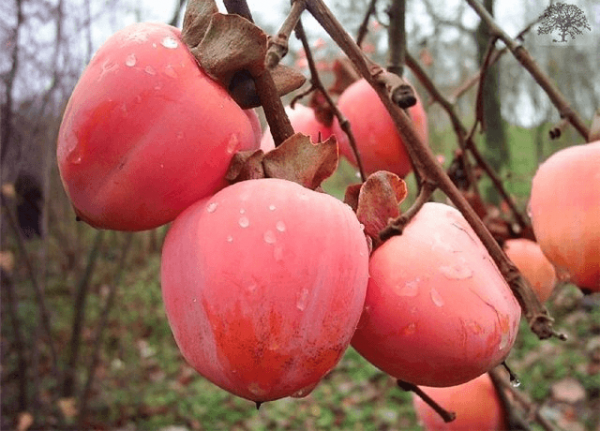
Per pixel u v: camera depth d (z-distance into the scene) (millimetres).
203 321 168
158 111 174
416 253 189
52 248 1878
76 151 177
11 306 1028
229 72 184
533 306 195
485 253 199
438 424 351
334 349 171
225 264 165
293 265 163
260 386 169
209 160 179
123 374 1409
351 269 172
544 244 240
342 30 215
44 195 1145
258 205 169
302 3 188
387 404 1275
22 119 1019
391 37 340
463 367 186
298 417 1252
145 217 184
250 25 182
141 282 2047
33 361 1030
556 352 1287
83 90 178
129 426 1218
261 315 162
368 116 345
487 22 294
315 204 174
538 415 409
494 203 524
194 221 176
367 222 198
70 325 1525
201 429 1225
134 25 190
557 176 236
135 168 175
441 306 183
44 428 1035
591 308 1437
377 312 187
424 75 372
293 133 192
